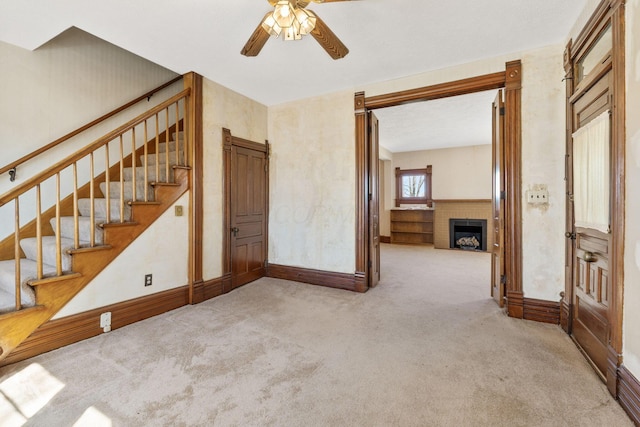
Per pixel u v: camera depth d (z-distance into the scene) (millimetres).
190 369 1937
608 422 1459
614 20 1646
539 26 2369
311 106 3953
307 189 4020
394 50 2736
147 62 3805
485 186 7129
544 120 2658
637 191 1461
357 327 2613
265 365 1990
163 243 2951
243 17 2232
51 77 2924
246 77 3330
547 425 1441
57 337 2199
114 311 2543
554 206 2635
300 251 4094
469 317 2830
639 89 1446
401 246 7672
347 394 1688
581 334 2182
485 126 5523
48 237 2773
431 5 2117
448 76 3090
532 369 1932
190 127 3201
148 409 1560
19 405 1582
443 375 1872
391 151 7965
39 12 2166
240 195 3846
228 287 3635
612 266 1679
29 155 2727
